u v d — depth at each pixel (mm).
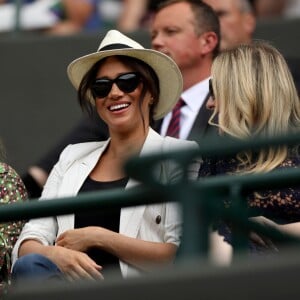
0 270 21297
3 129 34062
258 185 15547
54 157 28062
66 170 21578
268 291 14562
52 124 33969
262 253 18922
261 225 15570
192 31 26953
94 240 20516
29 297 15367
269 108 20109
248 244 18109
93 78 21844
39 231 21234
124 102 21547
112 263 20547
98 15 35844
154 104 21938
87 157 21594
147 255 20422
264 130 20062
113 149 21547
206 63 26922
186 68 26891
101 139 27234
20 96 34312
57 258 20484
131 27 34938
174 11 27141
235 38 30375
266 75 20281
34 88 34312
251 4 33750
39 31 35281
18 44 34656
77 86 22328
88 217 20984
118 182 21125
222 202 15781
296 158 19719
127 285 14930
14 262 20531
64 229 21125
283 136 14688
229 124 20125
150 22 34812
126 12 35062
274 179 15523
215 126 22156
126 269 20500
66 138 28016
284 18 33219
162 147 21297
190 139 25656
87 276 20281
